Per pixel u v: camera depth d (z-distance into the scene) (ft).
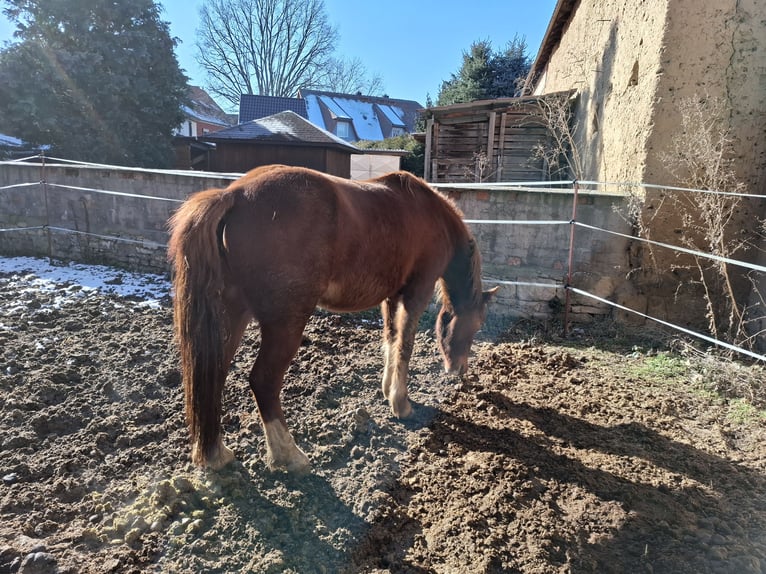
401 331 10.50
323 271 8.07
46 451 8.78
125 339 14.29
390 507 7.77
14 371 11.84
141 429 9.68
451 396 11.89
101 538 6.81
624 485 8.41
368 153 64.18
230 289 7.98
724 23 14.84
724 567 6.62
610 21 21.67
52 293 18.53
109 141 50.60
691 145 14.58
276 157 46.62
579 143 27.55
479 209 18.38
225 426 10.06
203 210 7.43
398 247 9.34
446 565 6.73
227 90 124.77
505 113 33.17
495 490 8.25
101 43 49.93
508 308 18.35
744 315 15.37
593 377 13.12
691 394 12.12
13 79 45.85
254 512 7.50
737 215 15.58
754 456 9.43
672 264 16.22
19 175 25.57
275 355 8.03
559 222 15.90
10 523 6.95
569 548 7.09
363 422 10.34
